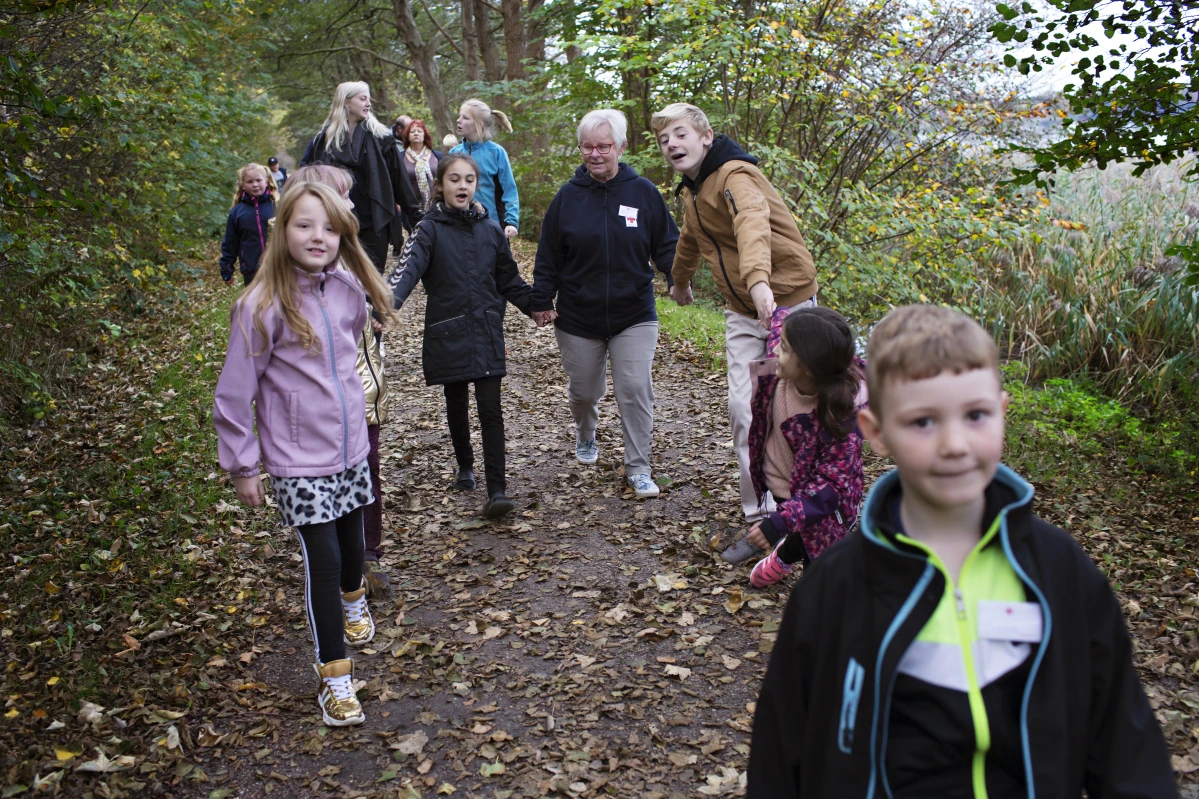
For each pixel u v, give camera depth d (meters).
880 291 9.27
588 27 14.98
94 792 2.83
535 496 5.41
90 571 4.40
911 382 1.40
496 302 5.01
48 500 5.28
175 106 10.43
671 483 5.49
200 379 7.98
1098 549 4.64
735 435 4.48
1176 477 5.81
